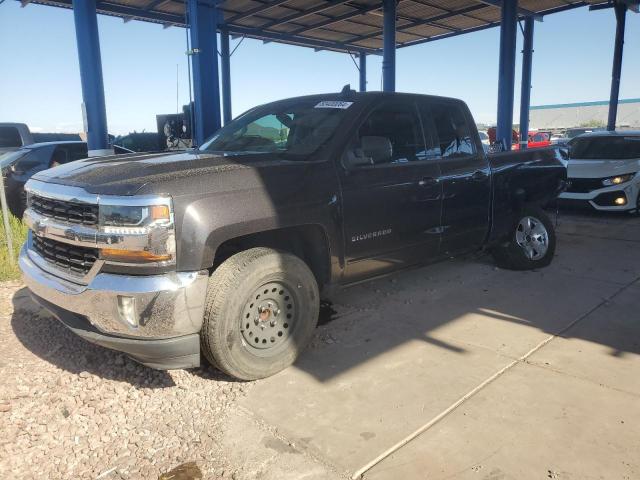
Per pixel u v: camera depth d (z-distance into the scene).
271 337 3.44
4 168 8.61
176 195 2.89
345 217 3.74
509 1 13.12
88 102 9.75
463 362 3.63
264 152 4.02
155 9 13.89
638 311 4.58
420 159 4.43
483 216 5.05
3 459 2.66
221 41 17.08
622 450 2.62
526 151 5.64
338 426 2.88
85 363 3.67
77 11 9.54
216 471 2.55
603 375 3.40
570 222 9.18
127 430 2.91
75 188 3.06
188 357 3.05
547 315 4.51
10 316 4.58
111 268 2.91
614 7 16.81
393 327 4.28
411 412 3.01
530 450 2.63
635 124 55.75
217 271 3.17
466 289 5.26
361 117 4.00
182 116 9.66
